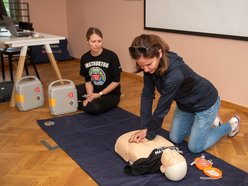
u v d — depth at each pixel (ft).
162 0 11.43
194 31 10.54
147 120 6.13
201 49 10.55
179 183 5.64
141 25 12.75
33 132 7.94
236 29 9.23
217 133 7.00
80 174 6.00
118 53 14.42
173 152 5.81
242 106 9.61
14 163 6.42
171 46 11.68
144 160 5.86
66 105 9.11
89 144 7.21
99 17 15.05
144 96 6.08
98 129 8.07
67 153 6.81
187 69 5.61
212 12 9.78
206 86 6.13
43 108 9.67
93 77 9.47
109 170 6.07
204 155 6.69
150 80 5.79
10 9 16.01
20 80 9.34
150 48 4.76
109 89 9.39
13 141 7.43
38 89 9.54
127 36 13.64
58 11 17.37
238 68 9.52
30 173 6.05
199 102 6.19
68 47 18.02
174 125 7.08
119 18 13.83
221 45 9.84
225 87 10.08
